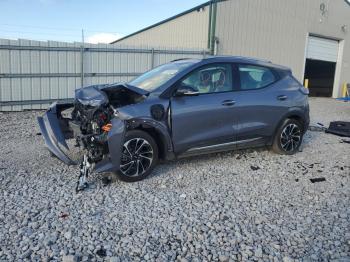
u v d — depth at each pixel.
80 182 4.37
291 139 6.21
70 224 3.52
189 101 5.00
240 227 3.58
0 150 6.21
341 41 21.77
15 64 11.43
